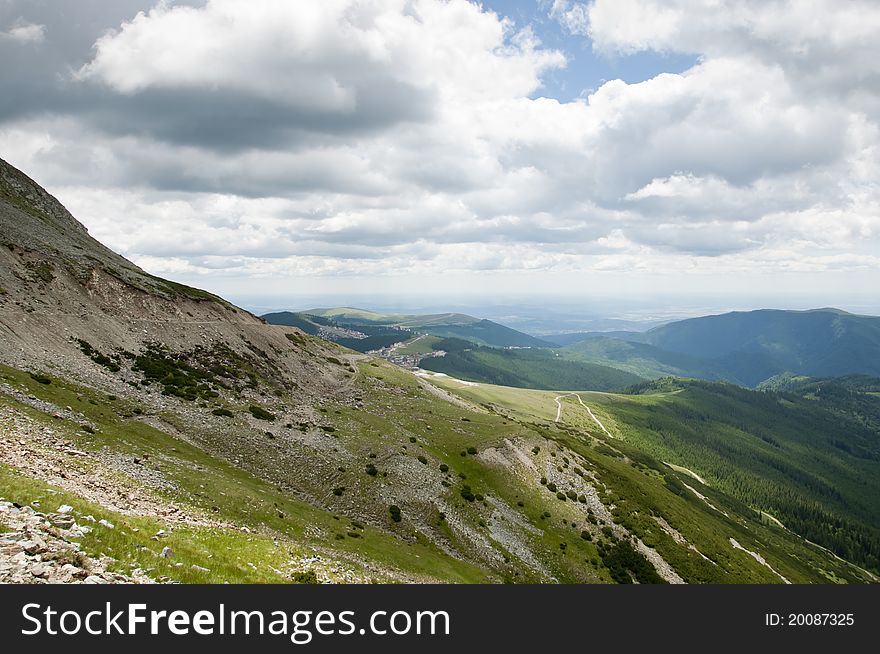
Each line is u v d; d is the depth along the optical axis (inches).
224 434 2812.5
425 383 6003.9
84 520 1000.2
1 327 2637.8
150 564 957.2
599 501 3782.0
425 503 3014.3
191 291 5044.3
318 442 3221.0
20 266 3408.0
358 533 2380.7
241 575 1151.6
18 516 876.6
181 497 1769.2
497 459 3838.6
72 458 1594.5
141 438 2245.3
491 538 2962.6
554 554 3056.1
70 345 2962.6
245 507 1993.1
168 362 3481.8
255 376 3993.6
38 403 2020.2
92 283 3811.5
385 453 3373.5
